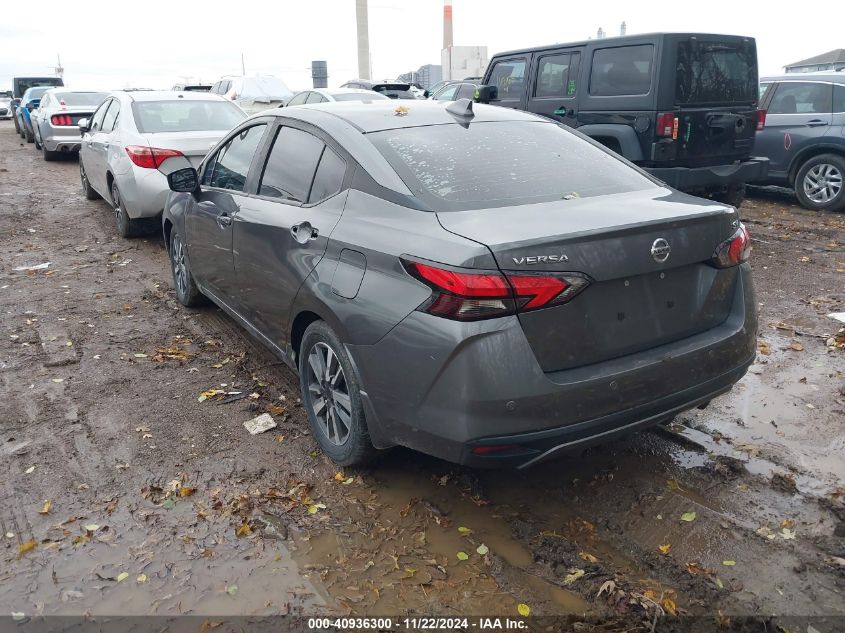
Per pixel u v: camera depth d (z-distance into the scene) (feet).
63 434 12.77
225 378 15.16
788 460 11.69
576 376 8.98
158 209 25.50
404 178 10.59
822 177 30.89
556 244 8.71
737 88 26.53
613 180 11.60
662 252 9.39
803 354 15.87
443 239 9.09
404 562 9.51
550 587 9.01
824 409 13.37
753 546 9.66
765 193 36.06
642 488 11.05
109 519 10.40
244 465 11.80
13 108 76.74
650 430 12.78
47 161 54.75
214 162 16.39
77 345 16.96
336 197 11.32
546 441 8.93
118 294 21.02
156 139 25.27
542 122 13.60
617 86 26.23
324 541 9.94
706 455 11.93
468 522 10.32
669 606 8.61
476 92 32.55
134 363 15.92
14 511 10.59
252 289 13.58
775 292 20.11
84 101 53.83
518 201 10.30
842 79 30.09
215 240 15.26
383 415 9.87
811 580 9.00
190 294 18.88
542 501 10.79
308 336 11.58
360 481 11.32
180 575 9.27
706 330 10.41
